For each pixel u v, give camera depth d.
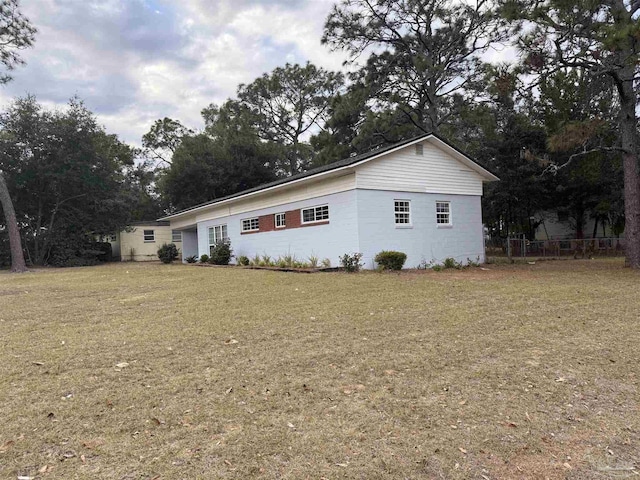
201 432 2.86
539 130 20.28
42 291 10.90
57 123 24.48
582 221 25.00
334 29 23.77
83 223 26.78
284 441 2.73
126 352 4.73
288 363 4.25
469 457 2.54
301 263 15.63
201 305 7.74
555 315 6.29
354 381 3.76
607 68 11.21
